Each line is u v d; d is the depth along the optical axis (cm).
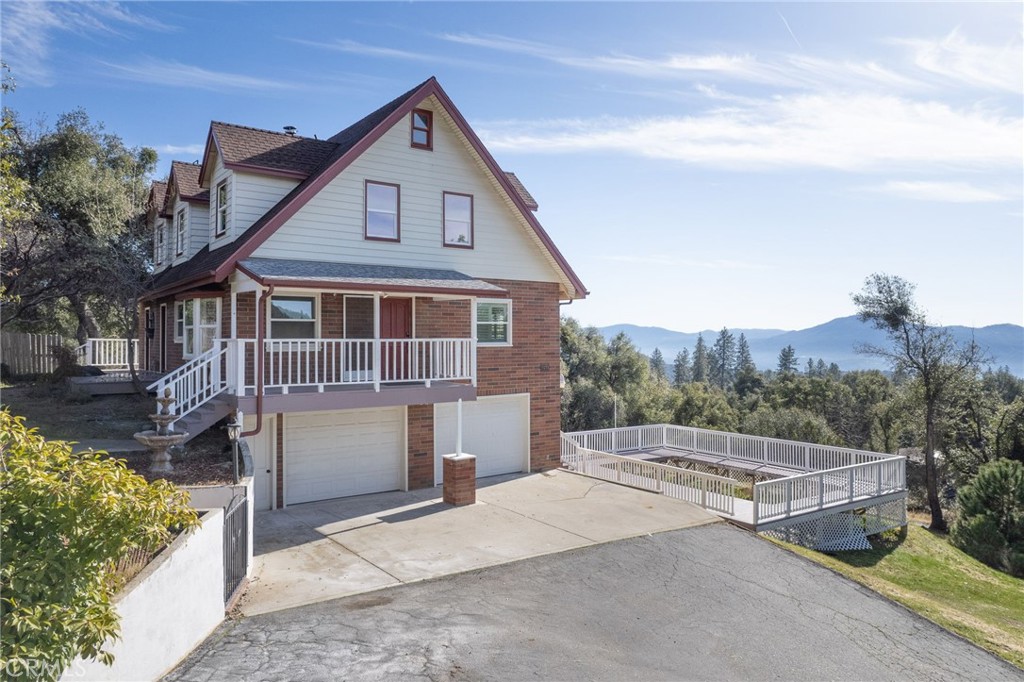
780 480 1562
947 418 3362
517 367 1830
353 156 1496
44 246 1928
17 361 2481
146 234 2406
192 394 1277
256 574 972
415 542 1160
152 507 525
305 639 742
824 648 839
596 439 2280
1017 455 3406
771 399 6400
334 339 1385
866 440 4709
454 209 1714
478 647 747
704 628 862
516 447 1861
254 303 1404
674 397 5888
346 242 1527
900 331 3141
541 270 1884
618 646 783
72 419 1553
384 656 709
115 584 552
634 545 1189
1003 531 2102
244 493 945
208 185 1736
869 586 1102
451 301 1691
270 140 1669
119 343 2780
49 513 477
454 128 1695
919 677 795
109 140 3002
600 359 5825
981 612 1437
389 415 1606
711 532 1305
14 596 427
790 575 1105
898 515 1986
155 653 607
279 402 1251
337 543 1151
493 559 1071
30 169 2506
